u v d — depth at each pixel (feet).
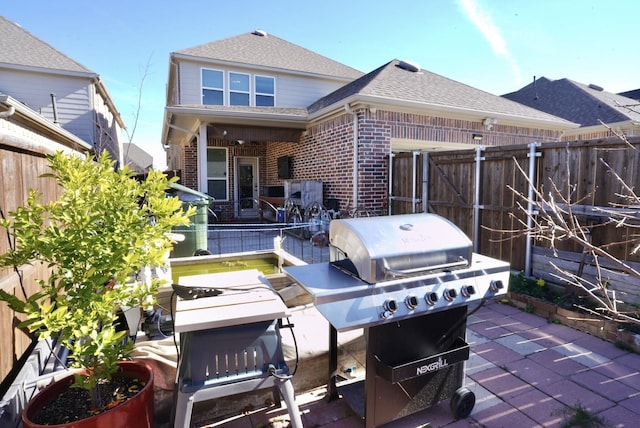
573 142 13.51
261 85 40.14
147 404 6.36
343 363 9.12
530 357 10.28
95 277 6.22
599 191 12.76
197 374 6.08
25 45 39.17
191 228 18.65
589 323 11.73
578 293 13.05
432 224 7.70
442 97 27.27
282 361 6.53
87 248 6.20
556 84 47.03
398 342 7.15
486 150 17.04
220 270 15.21
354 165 23.84
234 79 39.01
